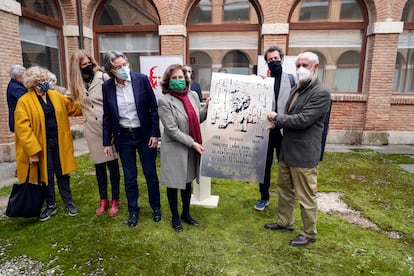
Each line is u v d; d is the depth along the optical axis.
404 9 7.36
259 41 7.85
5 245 2.67
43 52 7.16
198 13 8.02
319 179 4.59
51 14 7.37
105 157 3.12
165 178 2.71
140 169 5.03
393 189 4.17
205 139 2.83
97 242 2.69
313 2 7.57
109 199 3.73
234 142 2.82
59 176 3.19
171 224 3.03
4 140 5.49
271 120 2.64
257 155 2.82
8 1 5.35
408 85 7.75
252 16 7.84
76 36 7.73
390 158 6.01
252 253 2.51
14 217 3.01
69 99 3.18
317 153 2.45
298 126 2.36
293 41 7.78
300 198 2.56
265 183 3.32
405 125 7.47
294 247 2.60
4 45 5.36
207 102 2.92
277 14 7.23
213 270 2.29
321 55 7.79
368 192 4.05
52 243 2.70
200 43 8.12
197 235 2.81
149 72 5.83
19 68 3.58
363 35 7.51
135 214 3.04
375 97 7.29
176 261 2.40
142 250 2.56
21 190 2.81
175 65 2.61
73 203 3.46
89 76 3.02
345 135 7.58
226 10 7.91
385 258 2.45
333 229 2.94
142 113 2.82
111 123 2.89
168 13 7.53
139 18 8.12
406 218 3.26
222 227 2.98
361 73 7.66
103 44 8.44
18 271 2.31
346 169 5.15
